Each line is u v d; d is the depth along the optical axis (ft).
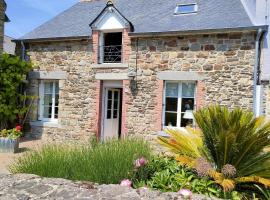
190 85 32.99
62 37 38.01
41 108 41.14
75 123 38.29
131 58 35.19
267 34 29.30
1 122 38.86
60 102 39.19
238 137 16.01
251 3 32.37
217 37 31.32
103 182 15.26
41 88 41.06
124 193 9.75
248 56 30.04
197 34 31.89
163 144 18.19
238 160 16.39
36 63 40.73
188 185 14.40
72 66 38.50
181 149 17.74
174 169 16.31
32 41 40.27
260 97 29.43
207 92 31.65
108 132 38.42
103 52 37.58
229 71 30.81
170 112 33.78
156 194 9.84
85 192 9.67
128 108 35.27
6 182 10.34
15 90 39.24
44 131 40.09
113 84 37.06
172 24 34.58
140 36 34.22
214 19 33.01
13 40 41.37
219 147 16.46
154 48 34.09
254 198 14.55
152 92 34.12
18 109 39.68
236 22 31.07
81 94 37.99
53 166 16.26
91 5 47.29
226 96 30.89
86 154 17.38
